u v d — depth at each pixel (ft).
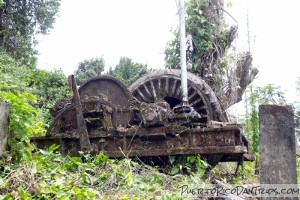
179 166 23.50
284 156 12.19
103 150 24.79
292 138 12.23
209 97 32.04
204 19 39.11
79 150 24.99
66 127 25.66
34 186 15.62
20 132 17.94
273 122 12.36
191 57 39.09
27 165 16.90
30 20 77.36
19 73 53.67
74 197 15.64
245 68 39.47
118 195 17.11
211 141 23.93
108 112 25.20
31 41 77.10
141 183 18.39
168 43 39.93
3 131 17.34
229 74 38.63
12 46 72.02
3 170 17.06
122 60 62.90
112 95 26.63
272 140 12.30
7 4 72.13
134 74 61.16
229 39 39.78
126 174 18.92
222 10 40.04
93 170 19.45
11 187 15.52
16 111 18.16
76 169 19.79
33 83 55.72
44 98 52.29
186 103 27.94
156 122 24.25
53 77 56.90
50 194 15.79
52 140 25.17
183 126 24.32
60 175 17.90
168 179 21.25
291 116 12.34
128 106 26.07
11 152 17.63
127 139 24.79
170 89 32.83
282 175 12.14
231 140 23.68
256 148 34.83
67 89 56.03
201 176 22.74
